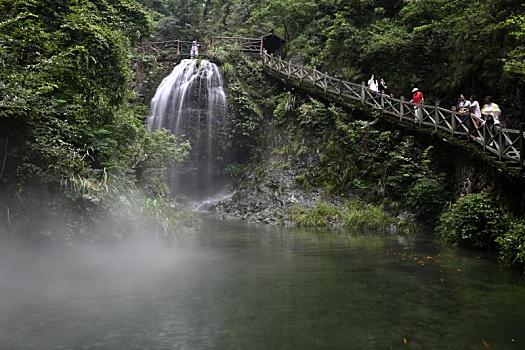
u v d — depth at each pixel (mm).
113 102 11094
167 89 21922
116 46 11000
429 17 17766
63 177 8156
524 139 9828
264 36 24766
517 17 11977
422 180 13258
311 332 4668
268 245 10055
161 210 10648
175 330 4668
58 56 8617
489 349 4270
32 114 7746
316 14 23922
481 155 11305
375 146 15453
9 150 7785
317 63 21266
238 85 20969
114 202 8992
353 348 4266
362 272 7410
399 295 6070
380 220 13195
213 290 6203
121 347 4199
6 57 8094
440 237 11430
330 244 10281
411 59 17312
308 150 17312
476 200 10242
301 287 6426
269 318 5082
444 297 5996
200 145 20547
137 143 11766
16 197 7727
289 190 16328
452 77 15586
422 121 14180
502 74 13570
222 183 20062
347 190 15469
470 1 15211
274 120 19578
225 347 4242
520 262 7754
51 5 9867
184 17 36406
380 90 17906
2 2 8805
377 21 19297
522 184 9805
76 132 9000
